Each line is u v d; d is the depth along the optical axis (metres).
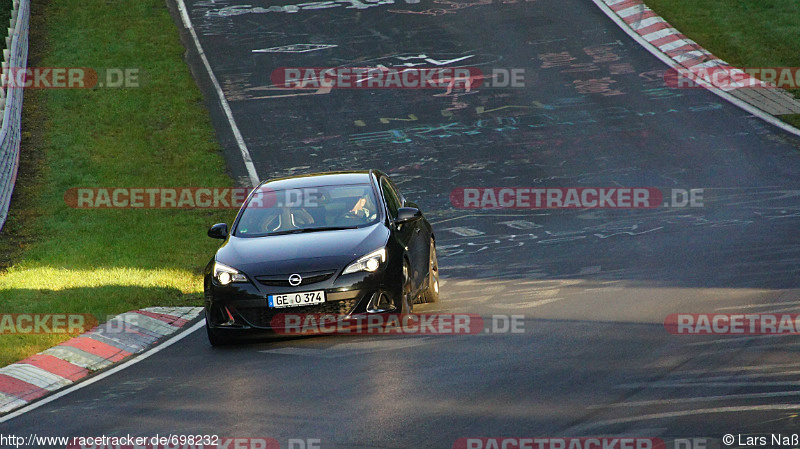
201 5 119.31
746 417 19.69
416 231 35.38
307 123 79.12
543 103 80.50
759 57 90.00
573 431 19.56
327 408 22.48
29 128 77.94
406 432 20.20
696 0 108.75
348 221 33.59
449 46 98.50
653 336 27.20
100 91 87.94
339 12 113.19
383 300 30.81
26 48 96.81
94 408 24.73
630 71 87.62
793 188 54.47
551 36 99.56
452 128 75.50
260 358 28.61
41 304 37.88
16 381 27.97
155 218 57.94
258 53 99.94
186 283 42.66
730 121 72.75
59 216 58.50
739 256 38.97
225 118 81.69
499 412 21.16
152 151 73.38
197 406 23.78
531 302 33.81
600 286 35.62
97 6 115.94
